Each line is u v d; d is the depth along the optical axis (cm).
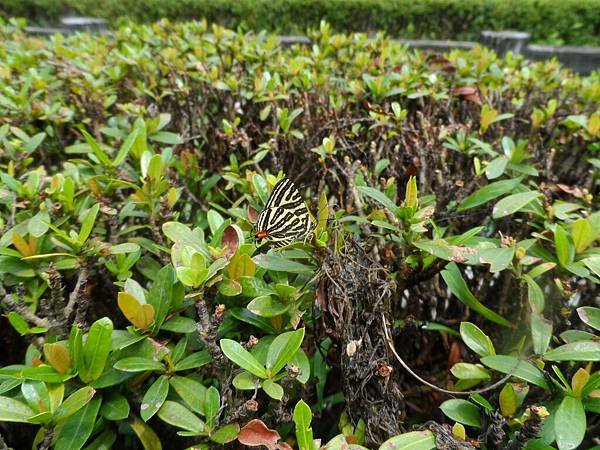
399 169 43
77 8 185
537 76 69
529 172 36
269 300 24
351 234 29
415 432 21
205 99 56
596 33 177
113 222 31
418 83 58
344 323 24
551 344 29
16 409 20
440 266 27
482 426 22
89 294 32
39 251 27
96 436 25
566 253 26
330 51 75
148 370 23
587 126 43
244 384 21
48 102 53
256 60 67
